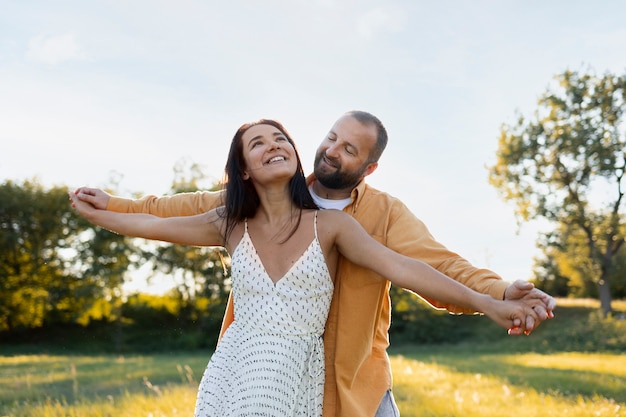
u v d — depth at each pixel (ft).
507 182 133.18
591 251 128.36
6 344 123.95
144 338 123.54
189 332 123.85
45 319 129.29
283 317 10.25
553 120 131.75
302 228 10.64
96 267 120.26
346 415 10.59
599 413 23.49
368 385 11.05
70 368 52.21
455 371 45.47
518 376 40.47
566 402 26.73
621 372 48.37
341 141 11.48
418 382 35.12
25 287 126.72
